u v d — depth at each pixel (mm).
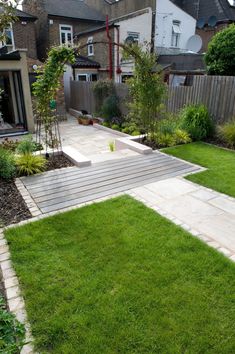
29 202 3822
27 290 2238
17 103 10992
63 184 4430
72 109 14844
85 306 2072
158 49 16859
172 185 4355
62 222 3260
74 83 14141
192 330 1869
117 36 14891
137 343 1791
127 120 9945
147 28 15938
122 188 4258
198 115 7008
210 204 3725
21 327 1674
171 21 17141
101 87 11320
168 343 1785
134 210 3523
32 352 1759
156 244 2807
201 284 2268
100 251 2717
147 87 6461
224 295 2150
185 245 2781
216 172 4820
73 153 5719
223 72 7711
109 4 18828
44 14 16516
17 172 4832
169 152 6070
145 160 5602
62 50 5242
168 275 2367
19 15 14695
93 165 5352
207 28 17781
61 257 2641
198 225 3201
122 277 2354
